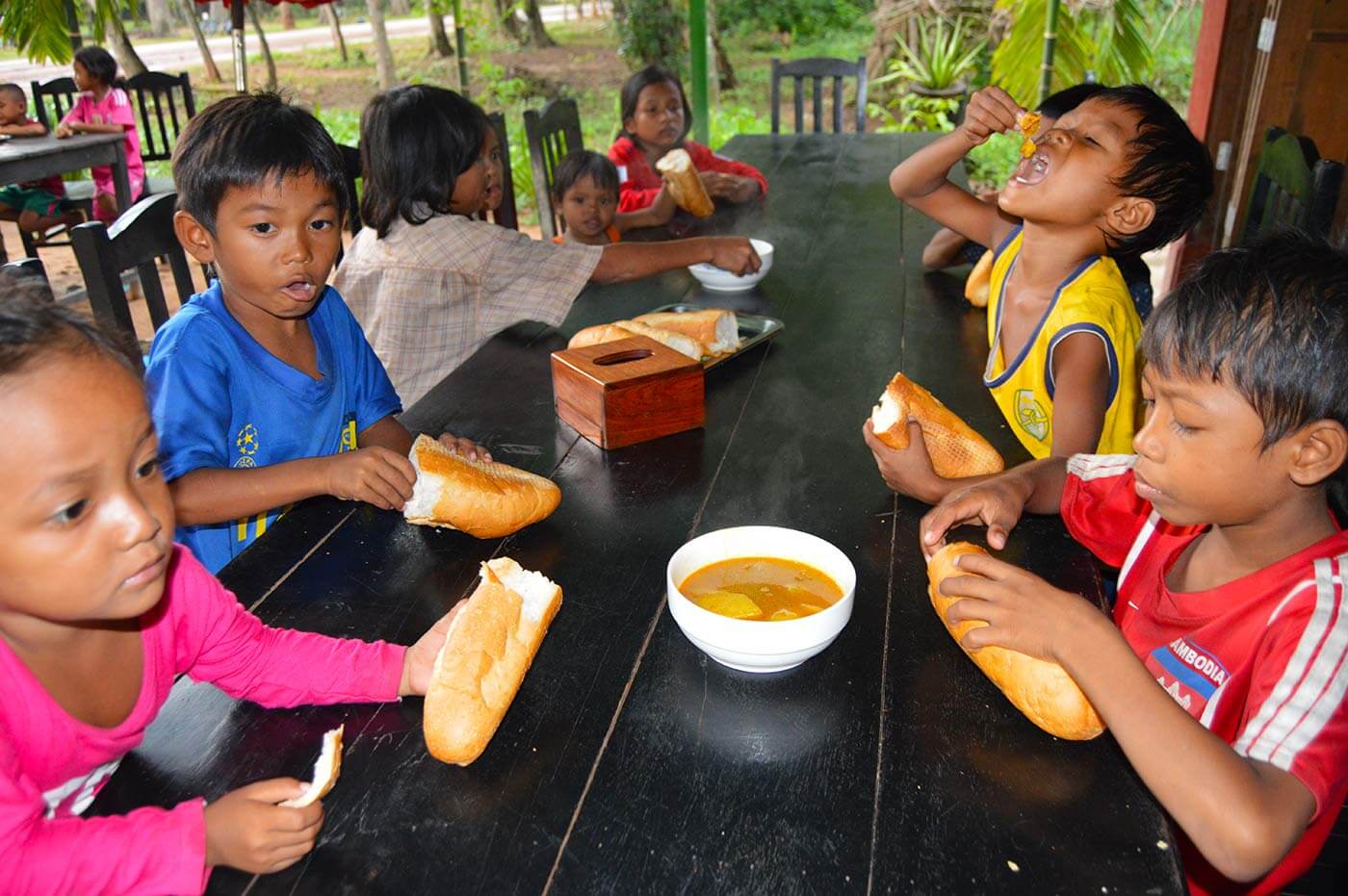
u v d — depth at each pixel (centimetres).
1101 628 83
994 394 160
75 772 83
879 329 185
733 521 121
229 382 145
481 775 82
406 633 102
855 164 328
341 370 164
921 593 106
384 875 74
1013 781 81
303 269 138
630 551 115
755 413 152
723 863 74
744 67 1069
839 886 72
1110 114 146
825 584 100
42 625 79
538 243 204
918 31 783
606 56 1158
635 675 94
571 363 145
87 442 65
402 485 118
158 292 169
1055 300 152
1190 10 786
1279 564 95
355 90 1062
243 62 247
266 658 91
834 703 90
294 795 75
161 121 546
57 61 570
